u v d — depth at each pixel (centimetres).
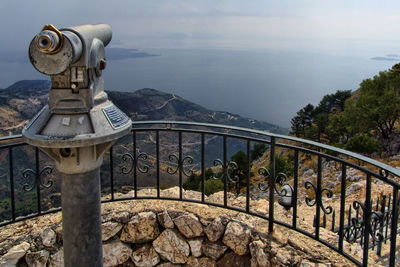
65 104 193
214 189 1288
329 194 277
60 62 173
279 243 301
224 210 353
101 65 216
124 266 347
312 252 285
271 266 290
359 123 3716
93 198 214
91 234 217
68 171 204
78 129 189
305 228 337
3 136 301
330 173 2320
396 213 228
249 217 339
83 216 212
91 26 215
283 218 347
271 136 303
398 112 3419
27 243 308
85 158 204
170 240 346
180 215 344
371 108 3600
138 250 347
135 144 361
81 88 195
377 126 3800
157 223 350
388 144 3359
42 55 174
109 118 207
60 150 200
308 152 286
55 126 190
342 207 270
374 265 327
